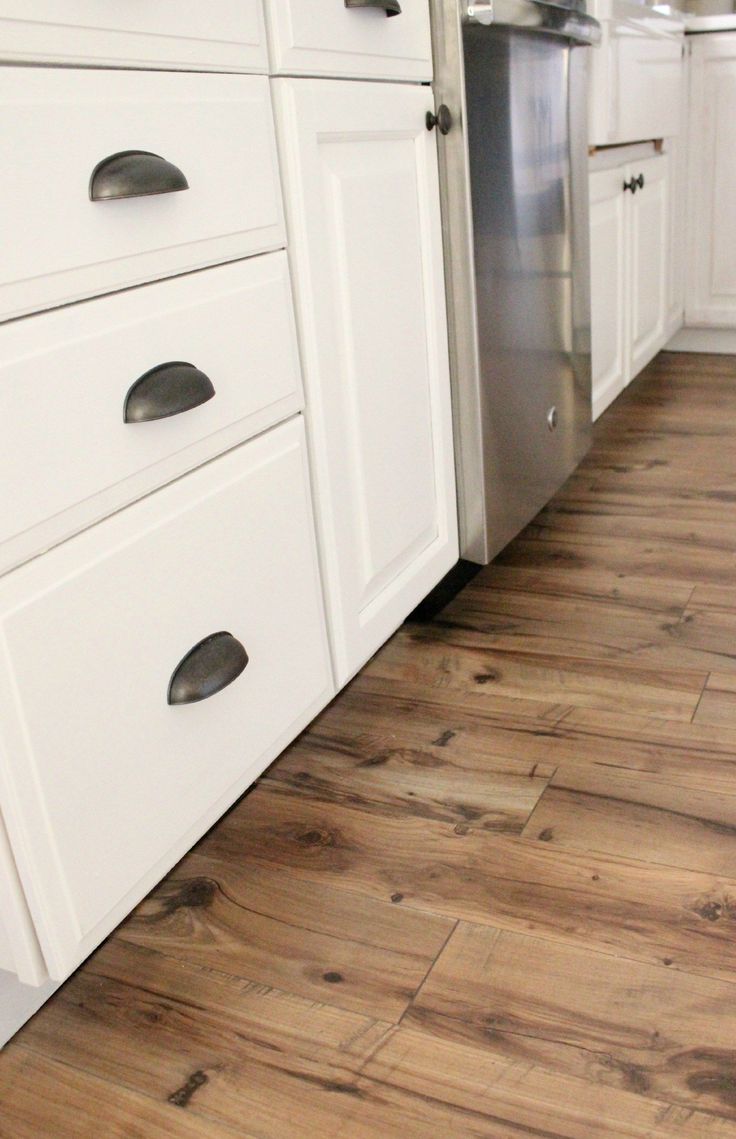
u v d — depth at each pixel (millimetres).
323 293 1157
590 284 2074
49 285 770
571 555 1872
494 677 1477
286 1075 870
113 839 904
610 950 973
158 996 963
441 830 1162
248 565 1060
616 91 2154
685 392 2854
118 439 855
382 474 1352
